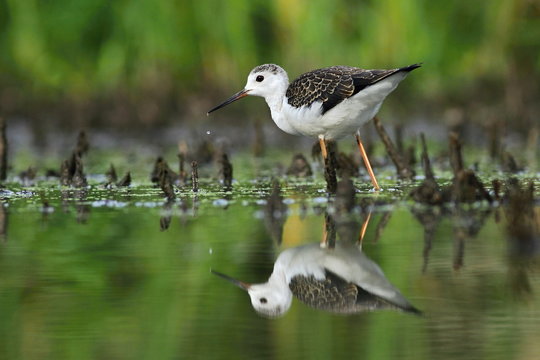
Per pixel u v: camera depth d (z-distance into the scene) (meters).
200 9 21.38
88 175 16.27
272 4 21.11
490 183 14.22
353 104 13.11
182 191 14.24
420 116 22.59
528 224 10.48
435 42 21.62
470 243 10.27
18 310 8.21
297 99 13.79
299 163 15.98
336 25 21.30
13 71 22.91
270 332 7.65
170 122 22.61
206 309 8.25
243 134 21.80
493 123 18.70
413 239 10.52
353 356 7.05
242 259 9.88
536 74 22.44
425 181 12.81
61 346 7.34
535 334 7.43
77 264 9.71
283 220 11.81
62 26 21.75
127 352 7.20
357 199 13.01
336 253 10.03
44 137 21.28
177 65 22.69
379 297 8.48
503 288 8.59
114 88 22.97
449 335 7.46
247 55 21.66
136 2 21.30
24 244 10.61
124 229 11.38
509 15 21.64
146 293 8.69
